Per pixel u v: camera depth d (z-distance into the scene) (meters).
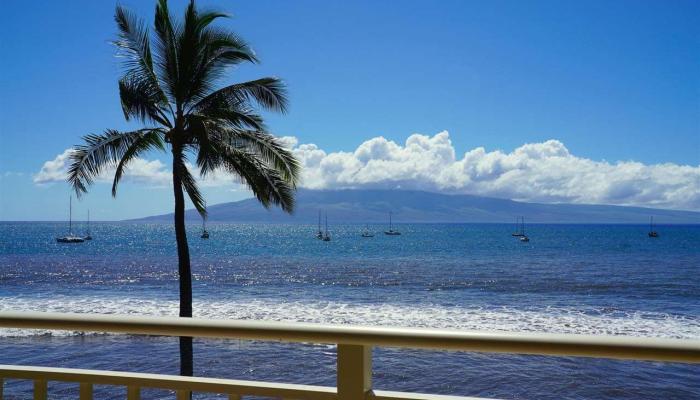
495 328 22.19
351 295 34.38
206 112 12.84
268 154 13.10
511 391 12.80
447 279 44.81
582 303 30.27
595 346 1.31
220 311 26.22
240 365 14.78
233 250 94.38
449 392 12.91
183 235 13.06
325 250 93.06
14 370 1.81
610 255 75.75
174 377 1.68
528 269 54.56
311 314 25.52
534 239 132.38
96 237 152.88
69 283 41.69
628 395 12.34
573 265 59.16
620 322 23.83
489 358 15.38
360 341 1.46
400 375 14.09
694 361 1.25
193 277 47.44
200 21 12.70
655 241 118.94
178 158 12.91
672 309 28.00
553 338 1.35
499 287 39.00
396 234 167.25
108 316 1.67
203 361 15.08
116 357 15.42
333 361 15.00
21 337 17.69
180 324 1.59
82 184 12.51
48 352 15.93
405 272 51.84
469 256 75.19
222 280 44.81
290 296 33.81
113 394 10.32
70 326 1.67
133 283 41.97
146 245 111.44
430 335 1.42
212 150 12.34
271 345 16.83
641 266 57.47
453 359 15.35
